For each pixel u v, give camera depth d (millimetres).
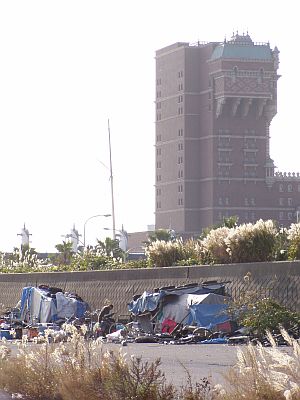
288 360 18953
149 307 62188
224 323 56156
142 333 59094
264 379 19516
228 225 153125
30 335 58594
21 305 73938
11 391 29156
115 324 61625
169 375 32750
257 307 54594
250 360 19969
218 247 69812
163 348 48500
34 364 28562
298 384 18562
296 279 56406
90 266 96375
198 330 55469
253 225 68312
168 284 70000
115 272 77000
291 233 64938
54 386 27359
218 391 21156
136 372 24031
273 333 52094
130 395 23219
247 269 60750
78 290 82438
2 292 97750
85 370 25547
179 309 59781
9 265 113938
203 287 61250
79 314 70312
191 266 67312
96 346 26984
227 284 62188
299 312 55812
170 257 79312
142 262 87500
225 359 39844
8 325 67125
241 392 19922
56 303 69875
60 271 94688
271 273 58656
